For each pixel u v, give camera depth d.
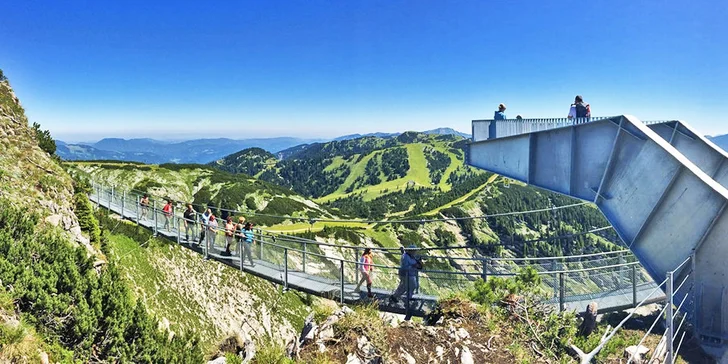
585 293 12.43
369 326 8.32
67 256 12.05
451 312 9.45
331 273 14.80
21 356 7.93
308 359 7.74
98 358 10.60
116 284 12.60
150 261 38.53
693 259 8.12
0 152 20.20
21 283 10.00
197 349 13.54
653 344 9.16
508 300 9.84
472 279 12.47
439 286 12.80
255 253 17.23
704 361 8.00
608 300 11.88
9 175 18.44
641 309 11.68
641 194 9.13
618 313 11.48
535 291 10.23
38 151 23.30
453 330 8.66
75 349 10.12
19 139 22.80
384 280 13.41
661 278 8.80
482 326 8.98
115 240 36.34
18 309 9.53
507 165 13.63
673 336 7.66
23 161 20.94
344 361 7.62
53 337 9.75
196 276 43.16
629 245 9.40
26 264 10.91
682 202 8.32
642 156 9.14
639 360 8.45
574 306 11.45
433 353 7.98
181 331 32.91
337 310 9.16
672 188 8.52
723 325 7.87
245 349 13.02
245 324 43.12
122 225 39.22
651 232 8.97
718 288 7.94
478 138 15.38
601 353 8.73
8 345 7.95
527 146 12.58
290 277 14.73
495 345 8.40
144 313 12.89
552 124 11.83
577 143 10.98
